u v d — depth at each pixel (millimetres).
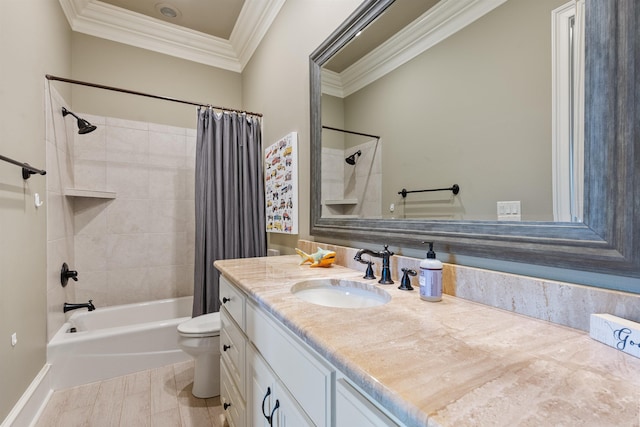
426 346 559
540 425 342
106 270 2531
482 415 360
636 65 567
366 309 776
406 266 1081
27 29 1584
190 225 2883
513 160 800
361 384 466
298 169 1936
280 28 2182
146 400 1740
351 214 1431
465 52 932
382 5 1221
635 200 566
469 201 917
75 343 1879
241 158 2432
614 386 426
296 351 726
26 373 1523
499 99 836
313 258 1423
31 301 1595
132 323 2512
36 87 1695
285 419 777
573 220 672
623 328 535
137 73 2693
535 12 750
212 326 1804
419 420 366
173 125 2834
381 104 1262
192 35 2824
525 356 520
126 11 2502
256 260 1641
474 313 749
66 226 2205
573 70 672
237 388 1202
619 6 589
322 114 1640
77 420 1557
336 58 1526
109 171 2549
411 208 1126
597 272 625
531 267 749
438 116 1021
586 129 642
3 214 1326
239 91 3178
